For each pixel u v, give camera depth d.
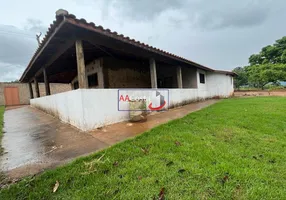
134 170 1.93
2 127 4.84
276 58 22.03
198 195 1.52
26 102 16.31
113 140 3.08
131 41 4.75
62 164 2.16
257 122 3.98
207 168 1.94
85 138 3.28
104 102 4.30
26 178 1.82
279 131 3.33
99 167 2.01
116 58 7.82
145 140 2.92
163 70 11.56
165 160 2.17
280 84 21.31
